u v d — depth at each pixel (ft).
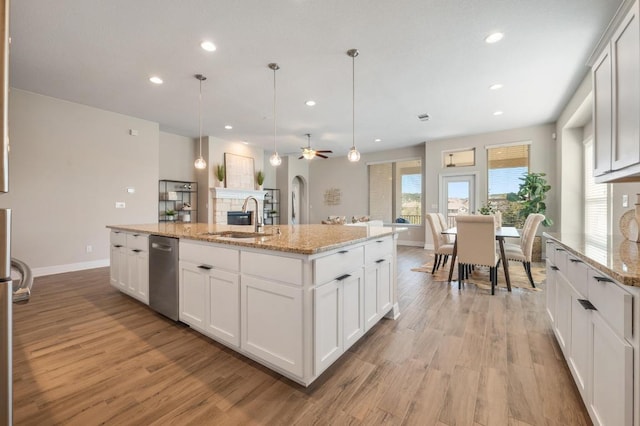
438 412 4.96
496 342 7.47
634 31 4.96
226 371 6.18
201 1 7.77
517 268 16.25
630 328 3.42
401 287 12.58
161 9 8.07
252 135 22.20
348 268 6.63
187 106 15.79
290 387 5.64
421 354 6.89
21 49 10.10
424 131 20.94
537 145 19.45
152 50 10.18
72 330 8.18
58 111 14.70
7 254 2.24
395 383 5.78
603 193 13.96
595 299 4.44
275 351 5.90
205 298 7.43
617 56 5.60
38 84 12.98
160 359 6.65
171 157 21.80
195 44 9.81
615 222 9.76
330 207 31.58
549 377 5.93
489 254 11.59
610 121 5.92
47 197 14.39
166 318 9.05
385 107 15.89
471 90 13.57
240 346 6.57
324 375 6.05
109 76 12.14
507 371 6.16
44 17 8.38
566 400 5.22
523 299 10.91
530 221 13.24
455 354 6.89
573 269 5.62
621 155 5.42
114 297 11.03
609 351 3.89
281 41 9.63
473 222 11.75
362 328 7.23
